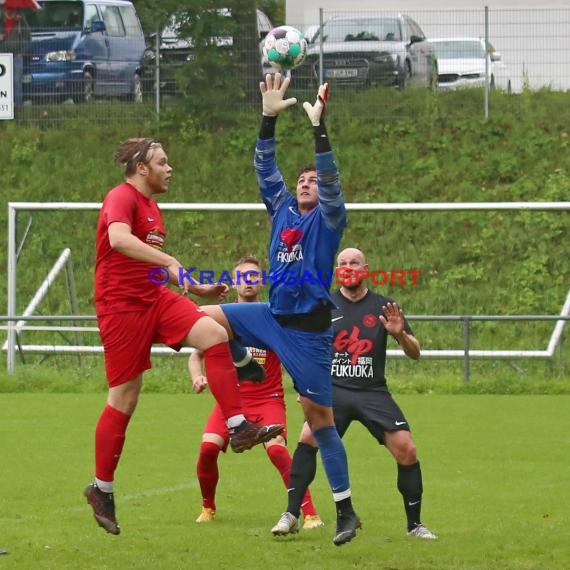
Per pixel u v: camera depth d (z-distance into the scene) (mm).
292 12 94312
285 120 82000
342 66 83562
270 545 23969
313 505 27875
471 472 32969
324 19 91875
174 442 38750
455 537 24656
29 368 56469
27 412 46281
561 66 86125
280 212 23578
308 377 22875
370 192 76188
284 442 27141
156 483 31734
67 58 82562
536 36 84938
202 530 25703
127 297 22281
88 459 35281
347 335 25250
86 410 46906
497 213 72625
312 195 23141
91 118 83688
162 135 82312
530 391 53281
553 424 42688
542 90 85375
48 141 82375
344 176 77562
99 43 83312
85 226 75062
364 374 25141
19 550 23359
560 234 70625
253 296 28031
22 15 82938
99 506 22750
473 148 79500
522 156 78500
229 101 83750
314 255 22766
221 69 83062
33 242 73750
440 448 37281
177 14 82562
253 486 31625
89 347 57594
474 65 85812
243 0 83125
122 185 22547
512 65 86562
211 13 82312
